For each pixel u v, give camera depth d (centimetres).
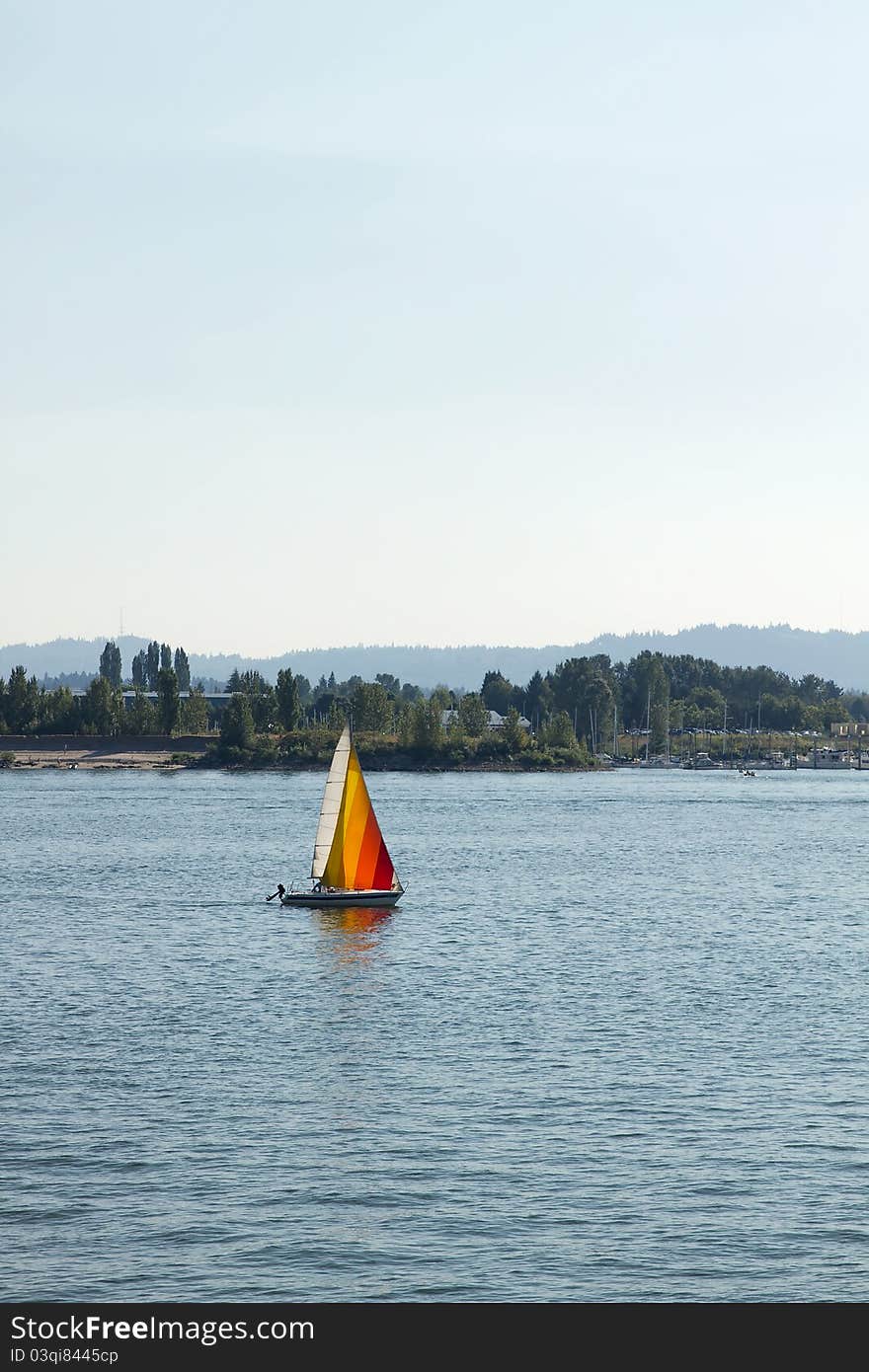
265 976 13875
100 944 15762
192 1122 8944
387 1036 11275
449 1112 9162
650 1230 7344
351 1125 8888
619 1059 10506
